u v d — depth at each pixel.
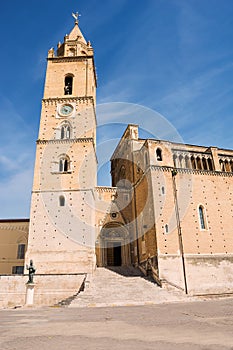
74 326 11.05
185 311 15.95
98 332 9.52
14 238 49.59
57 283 31.00
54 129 42.41
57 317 14.79
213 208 38.34
